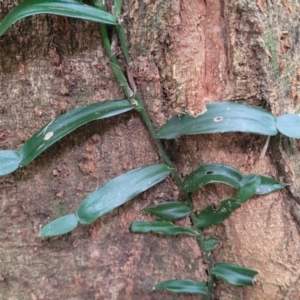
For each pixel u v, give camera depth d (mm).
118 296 220
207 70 200
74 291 216
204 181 199
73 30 188
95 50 193
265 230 206
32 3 166
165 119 202
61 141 200
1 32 166
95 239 212
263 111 186
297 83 202
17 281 211
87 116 185
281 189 205
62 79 194
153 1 185
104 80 197
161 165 202
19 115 196
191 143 207
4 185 200
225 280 214
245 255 211
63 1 170
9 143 198
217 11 193
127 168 209
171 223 211
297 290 206
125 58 192
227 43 193
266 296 213
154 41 192
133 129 205
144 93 200
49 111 196
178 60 193
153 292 223
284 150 202
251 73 190
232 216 209
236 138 201
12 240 207
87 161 204
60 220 192
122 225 213
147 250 219
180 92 196
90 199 191
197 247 221
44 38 187
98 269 216
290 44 197
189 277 223
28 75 192
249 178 194
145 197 212
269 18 187
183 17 191
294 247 206
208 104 188
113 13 182
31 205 205
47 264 211
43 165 201
